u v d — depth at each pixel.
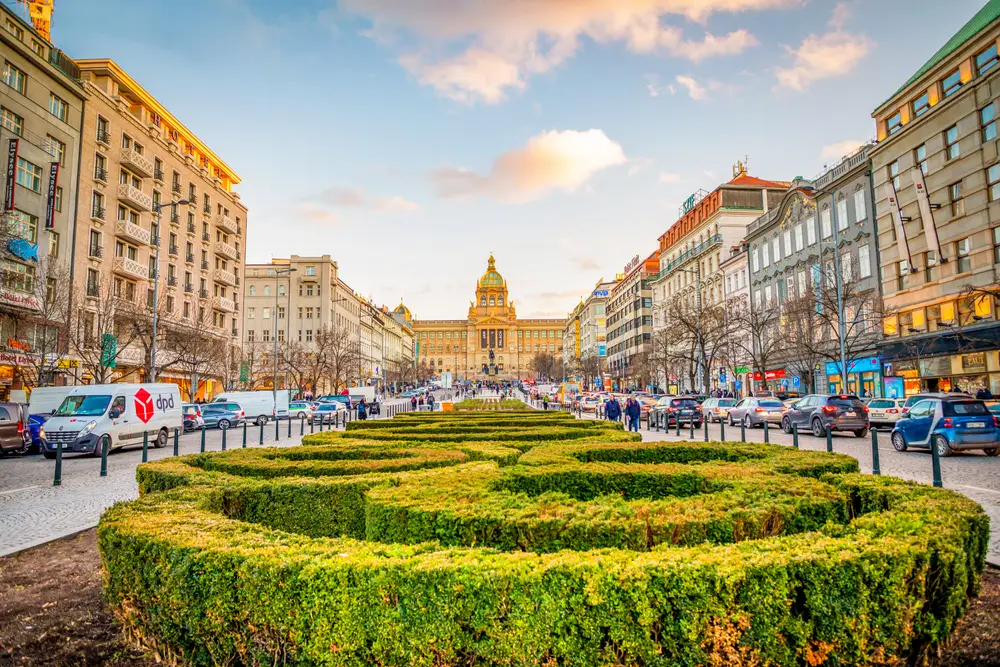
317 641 3.69
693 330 48.16
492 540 4.90
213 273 63.69
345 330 96.25
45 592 6.28
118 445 21.64
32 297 34.88
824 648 3.61
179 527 4.84
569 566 3.53
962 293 30.91
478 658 3.52
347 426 20.47
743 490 6.09
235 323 69.81
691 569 3.51
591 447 10.60
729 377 60.41
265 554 4.04
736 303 53.44
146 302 50.47
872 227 39.97
